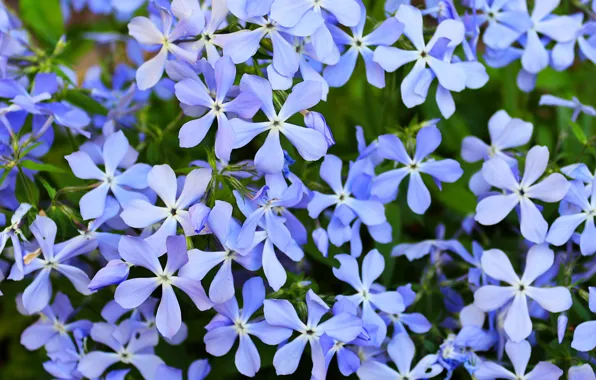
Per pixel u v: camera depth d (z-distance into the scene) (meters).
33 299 0.38
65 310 0.40
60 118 0.40
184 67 0.37
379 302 0.38
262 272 0.40
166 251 0.36
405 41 0.38
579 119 0.45
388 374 0.38
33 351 0.48
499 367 0.38
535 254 0.38
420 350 0.40
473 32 0.40
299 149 0.36
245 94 0.35
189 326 0.41
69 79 0.42
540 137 0.44
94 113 0.43
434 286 0.41
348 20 0.37
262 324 0.37
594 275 0.40
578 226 0.40
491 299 0.38
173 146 0.42
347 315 0.36
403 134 0.40
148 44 0.38
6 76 0.41
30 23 0.48
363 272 0.38
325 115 0.44
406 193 0.42
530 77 0.42
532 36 0.41
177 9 0.36
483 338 0.39
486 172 0.38
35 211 0.38
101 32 0.50
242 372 0.37
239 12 0.36
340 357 0.37
